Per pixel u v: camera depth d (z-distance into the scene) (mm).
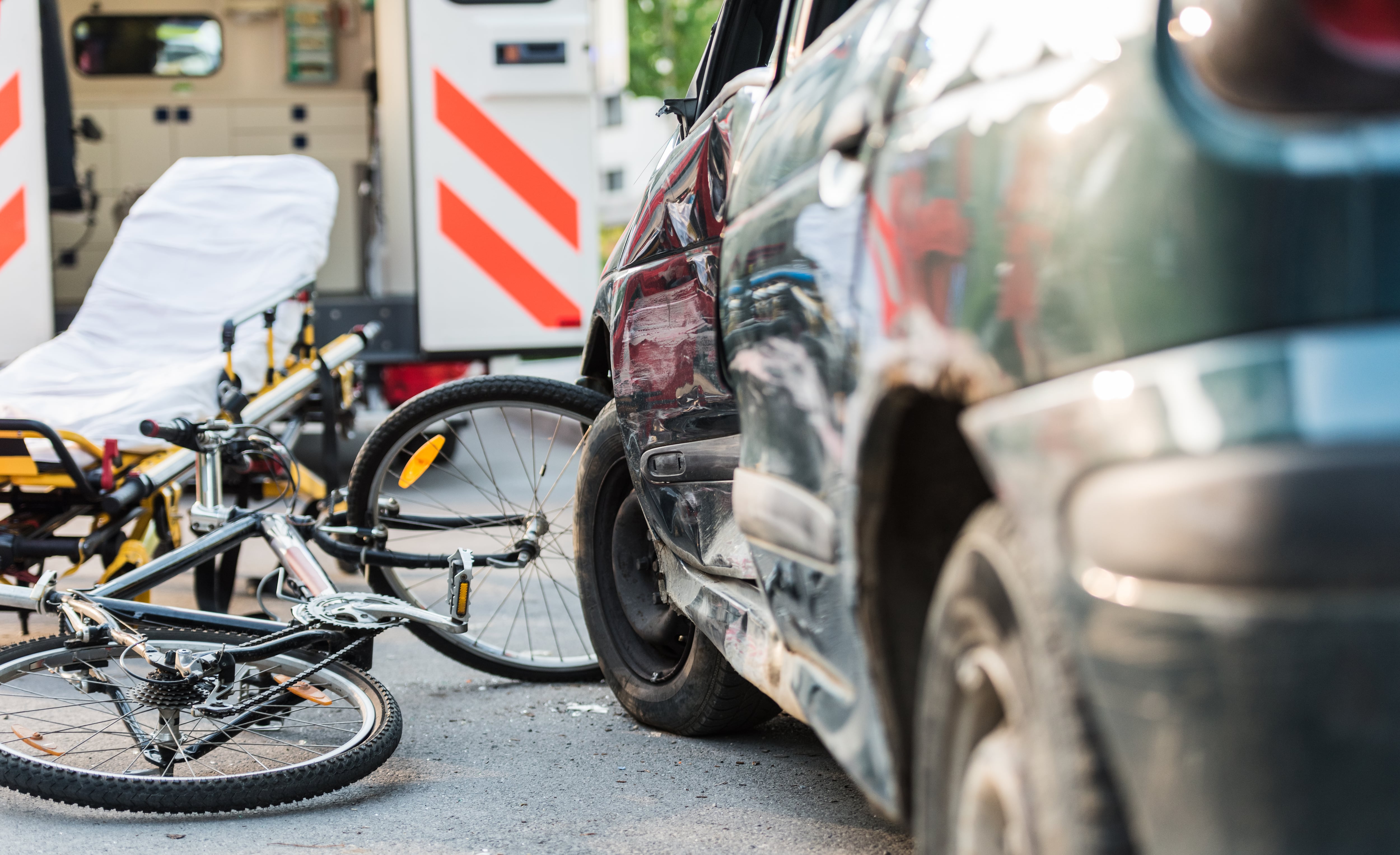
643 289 3324
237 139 10250
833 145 1961
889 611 1882
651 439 3287
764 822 2971
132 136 10180
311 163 6293
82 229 10023
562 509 4270
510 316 8086
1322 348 1142
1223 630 1155
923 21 1834
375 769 3152
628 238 3553
